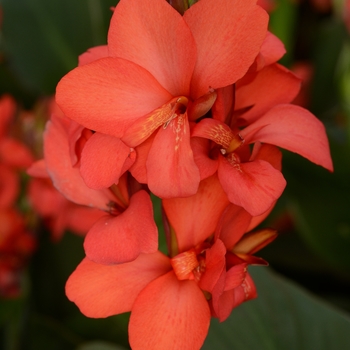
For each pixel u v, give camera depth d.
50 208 0.76
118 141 0.50
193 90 0.50
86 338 0.73
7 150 0.77
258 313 0.64
